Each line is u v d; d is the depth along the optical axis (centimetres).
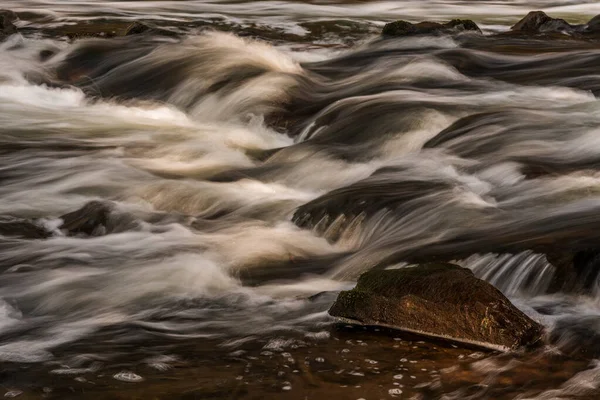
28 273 830
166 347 657
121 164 1227
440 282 679
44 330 698
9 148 1305
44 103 1670
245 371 614
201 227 977
